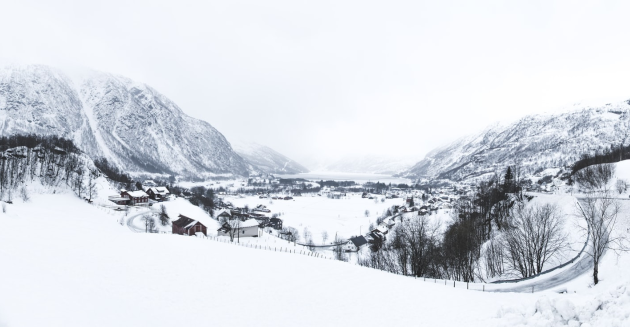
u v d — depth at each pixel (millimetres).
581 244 59656
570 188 118562
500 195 113875
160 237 55281
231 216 150875
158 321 25188
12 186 113250
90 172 178375
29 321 17547
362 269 49156
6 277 23156
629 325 18656
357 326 27734
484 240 88562
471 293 39219
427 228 96000
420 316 29875
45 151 159625
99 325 20078
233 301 31875
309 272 44125
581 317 21078
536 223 64938
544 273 51031
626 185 96125
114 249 44719
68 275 32531
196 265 41344
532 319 22922
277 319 28594
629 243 54219
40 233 50438
